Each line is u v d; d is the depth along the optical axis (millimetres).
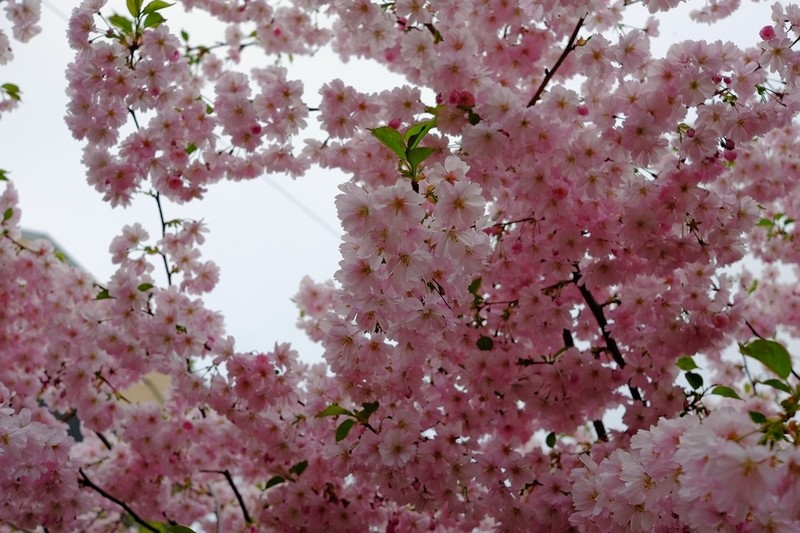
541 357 3562
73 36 3150
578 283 3396
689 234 3088
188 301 3795
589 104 3068
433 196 2129
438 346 3303
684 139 2789
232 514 5234
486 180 3041
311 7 4207
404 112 3059
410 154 2342
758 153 4055
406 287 1957
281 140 3639
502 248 3422
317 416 2988
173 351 3639
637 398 3395
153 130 3516
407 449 2775
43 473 3299
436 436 2889
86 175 3619
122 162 3621
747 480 1333
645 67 3059
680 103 2736
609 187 3094
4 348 4379
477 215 1945
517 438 3074
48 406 4551
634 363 3275
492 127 2736
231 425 4180
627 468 1688
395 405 3139
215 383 3562
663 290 3418
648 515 1746
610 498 1797
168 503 4586
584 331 3707
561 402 3357
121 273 3674
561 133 2840
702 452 1391
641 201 2980
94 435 5594
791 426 1431
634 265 3238
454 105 2877
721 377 5039
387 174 3480
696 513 1551
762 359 1991
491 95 2760
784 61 2676
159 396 8672
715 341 3236
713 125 2756
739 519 1369
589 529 2172
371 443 2852
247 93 3553
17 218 4309
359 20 3193
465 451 2900
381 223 1896
